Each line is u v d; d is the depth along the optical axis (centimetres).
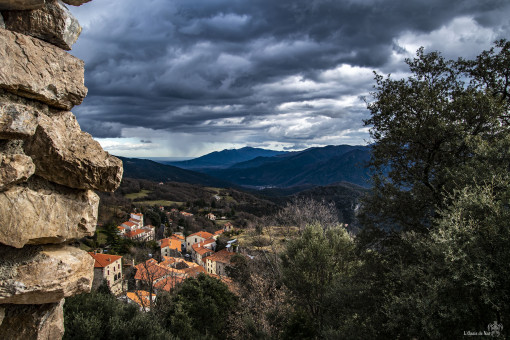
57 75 434
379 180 1474
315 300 1664
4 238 367
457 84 1539
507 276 709
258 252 2883
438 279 824
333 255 1877
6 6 407
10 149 388
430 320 791
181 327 1508
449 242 784
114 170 461
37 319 445
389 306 994
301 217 2684
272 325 1675
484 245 782
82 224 454
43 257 408
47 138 410
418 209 1332
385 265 1295
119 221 8238
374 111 1616
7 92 393
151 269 2600
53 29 443
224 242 6694
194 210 11706
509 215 777
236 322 1808
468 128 1338
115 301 1322
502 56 1462
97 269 3566
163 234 8838
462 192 910
